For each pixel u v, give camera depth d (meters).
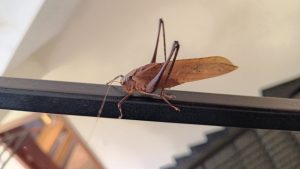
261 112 0.20
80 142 0.87
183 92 0.20
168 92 0.20
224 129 0.80
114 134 0.90
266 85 0.80
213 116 0.20
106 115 0.21
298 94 0.75
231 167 0.73
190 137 0.88
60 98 0.20
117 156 0.93
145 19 0.75
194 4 0.74
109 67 0.80
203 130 0.87
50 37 0.72
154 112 0.20
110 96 0.20
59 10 0.60
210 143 0.81
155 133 0.90
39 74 0.79
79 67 0.81
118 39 0.77
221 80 0.81
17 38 0.53
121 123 0.88
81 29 0.75
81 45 0.78
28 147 0.76
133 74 0.20
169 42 0.77
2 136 0.73
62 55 0.78
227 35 0.77
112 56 0.79
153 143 0.91
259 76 0.80
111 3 0.72
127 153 0.92
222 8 0.74
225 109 0.20
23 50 0.61
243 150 0.73
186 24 0.75
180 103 0.19
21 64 0.72
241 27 0.76
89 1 0.70
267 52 0.78
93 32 0.76
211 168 0.77
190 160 0.82
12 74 0.72
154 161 0.92
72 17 0.72
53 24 0.64
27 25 0.52
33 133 0.75
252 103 0.20
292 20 0.75
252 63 0.79
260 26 0.76
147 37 0.77
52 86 0.20
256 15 0.75
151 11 0.74
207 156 0.78
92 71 0.81
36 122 0.73
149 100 0.20
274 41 0.77
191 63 0.21
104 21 0.74
